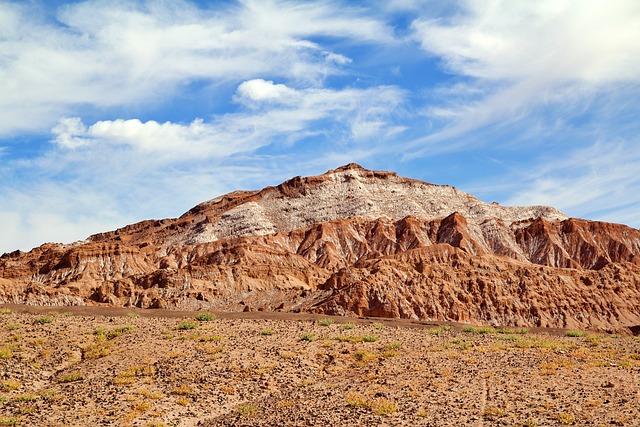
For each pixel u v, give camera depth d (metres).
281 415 30.59
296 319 61.12
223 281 161.12
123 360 38.56
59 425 28.88
